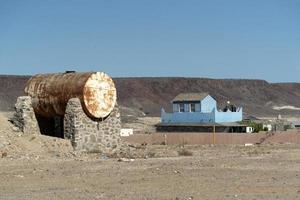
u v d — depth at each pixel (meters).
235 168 27.02
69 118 38.06
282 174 24.38
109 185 20.92
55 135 41.44
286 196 17.92
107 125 39.66
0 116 39.50
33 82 42.34
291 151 41.44
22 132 38.41
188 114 93.56
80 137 38.00
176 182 21.67
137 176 23.72
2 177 23.39
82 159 32.75
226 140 62.06
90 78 38.44
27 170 26.16
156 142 61.78
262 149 45.09
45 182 21.88
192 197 17.81
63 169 26.64
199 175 23.98
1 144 34.03
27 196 18.23
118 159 32.75
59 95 39.53
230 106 101.69
